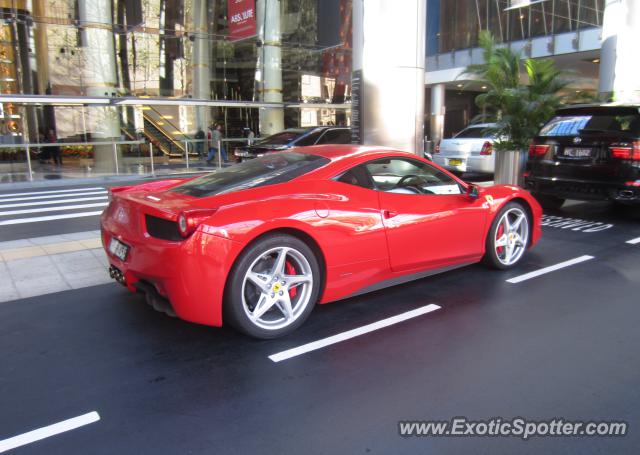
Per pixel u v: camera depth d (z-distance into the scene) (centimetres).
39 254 585
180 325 386
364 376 305
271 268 356
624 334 360
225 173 411
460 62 2691
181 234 318
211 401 279
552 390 286
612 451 234
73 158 1925
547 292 448
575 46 2162
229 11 2008
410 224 416
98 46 1972
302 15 2420
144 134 2181
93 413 268
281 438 245
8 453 234
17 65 1905
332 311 409
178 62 2264
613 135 684
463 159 1235
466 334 363
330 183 382
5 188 1350
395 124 771
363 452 234
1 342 358
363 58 770
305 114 2514
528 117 972
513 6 1812
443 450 235
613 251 583
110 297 449
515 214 517
